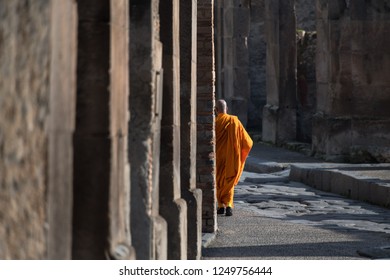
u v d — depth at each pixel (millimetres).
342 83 47562
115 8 11414
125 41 12094
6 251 8445
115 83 11391
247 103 64375
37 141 8484
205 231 24328
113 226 11281
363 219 29406
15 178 8430
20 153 8445
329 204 34094
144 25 14672
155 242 14656
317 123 49156
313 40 58625
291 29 57406
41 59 8445
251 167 47719
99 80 11109
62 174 9148
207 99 25031
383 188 33562
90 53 11125
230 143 28281
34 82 8461
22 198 8445
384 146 47219
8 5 8461
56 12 8680
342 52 47500
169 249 17328
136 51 14688
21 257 8438
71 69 9469
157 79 15250
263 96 66562
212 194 24469
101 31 11141
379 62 47250
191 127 20547
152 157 14773
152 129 14680
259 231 25109
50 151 8578
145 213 14555
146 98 14648
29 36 8461
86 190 11086
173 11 17453
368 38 47344
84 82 11102
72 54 9531
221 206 28750
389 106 47250
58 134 8891
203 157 24688
